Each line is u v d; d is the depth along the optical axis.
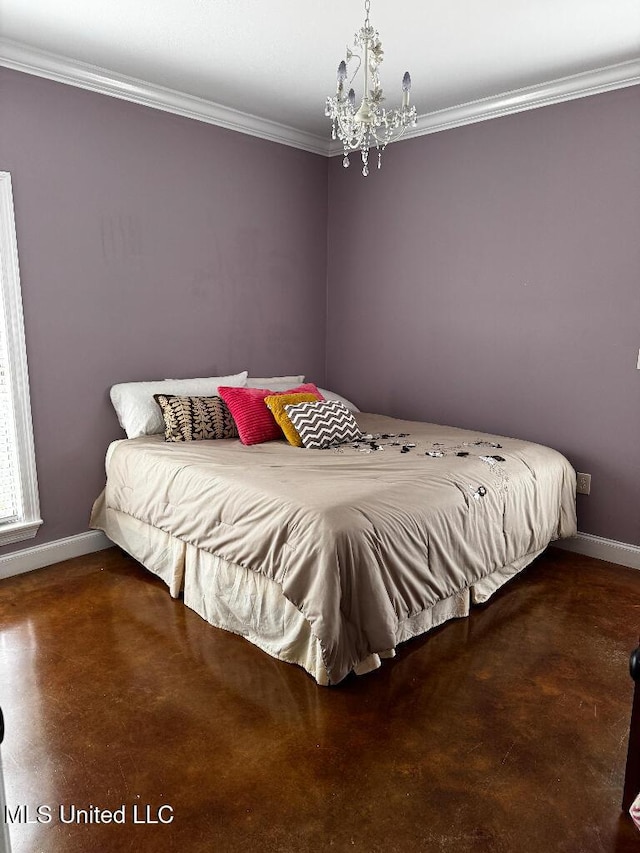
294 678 2.21
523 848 1.52
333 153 4.30
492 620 2.65
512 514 2.79
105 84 3.13
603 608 2.78
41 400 3.12
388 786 1.71
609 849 1.52
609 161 3.11
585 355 3.32
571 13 2.50
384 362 4.25
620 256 3.13
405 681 2.20
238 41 2.79
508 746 1.88
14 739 1.90
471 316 3.75
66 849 1.52
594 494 3.38
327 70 3.11
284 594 2.15
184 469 2.74
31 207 2.97
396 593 2.19
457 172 3.69
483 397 3.77
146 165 3.38
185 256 3.63
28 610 2.73
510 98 3.38
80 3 2.44
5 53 2.78
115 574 3.12
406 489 2.42
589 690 2.17
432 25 2.62
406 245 4.00
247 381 3.91
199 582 2.68
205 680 2.21
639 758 1.55
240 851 1.51
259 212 3.98
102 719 2.00
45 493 3.19
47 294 3.07
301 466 2.71
